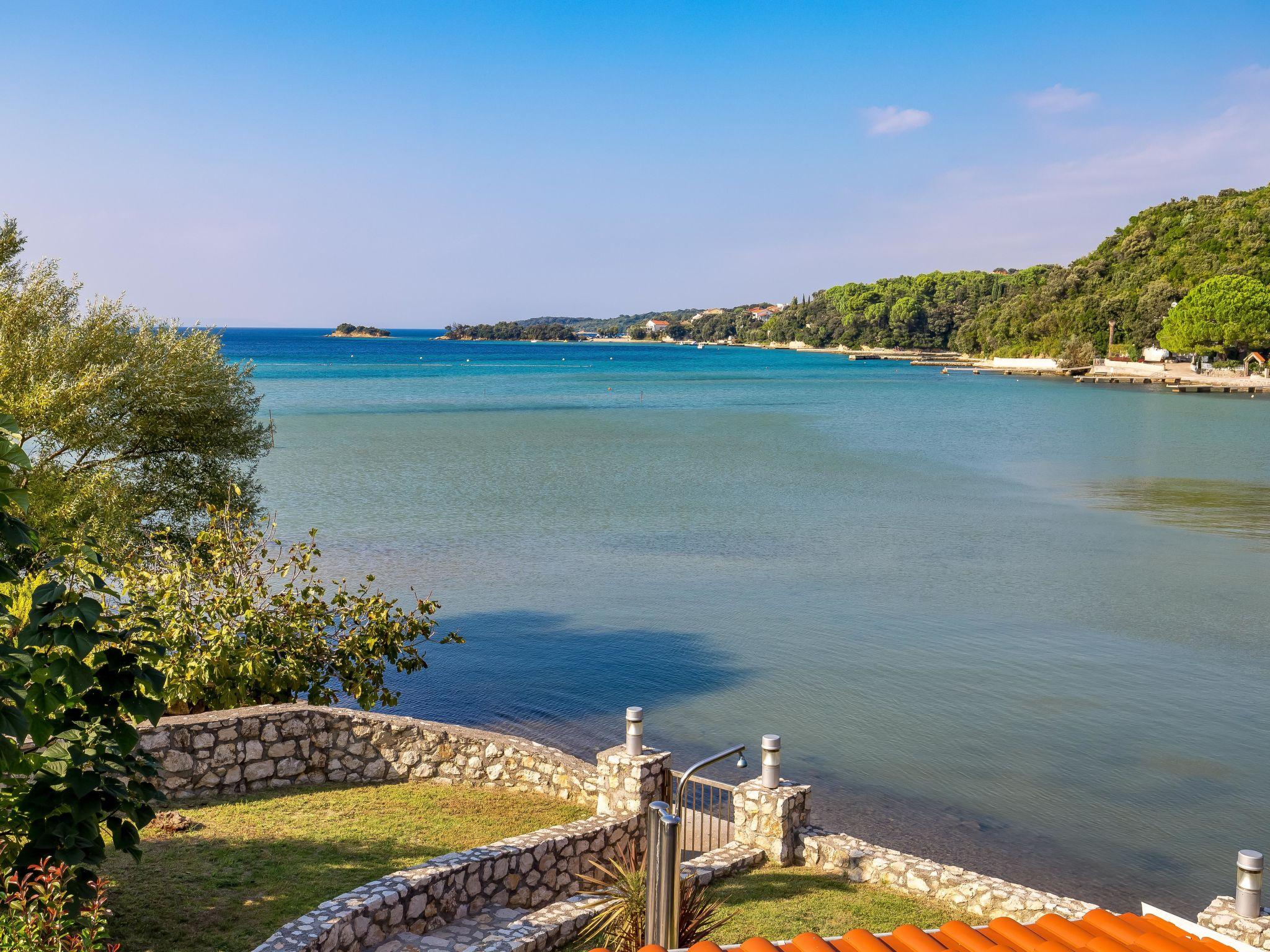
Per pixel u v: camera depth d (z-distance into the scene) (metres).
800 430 95.31
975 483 61.34
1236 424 100.00
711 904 10.45
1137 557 40.09
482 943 10.02
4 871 7.84
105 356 23.02
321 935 9.41
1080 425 99.62
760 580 36.06
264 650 16.95
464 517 48.16
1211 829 17.52
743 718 22.58
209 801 14.33
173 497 24.64
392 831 13.59
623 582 35.53
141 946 9.72
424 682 24.73
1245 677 25.64
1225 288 161.75
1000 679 25.39
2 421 7.96
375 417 105.00
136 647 9.02
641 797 13.77
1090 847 16.80
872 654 27.45
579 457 73.25
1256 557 40.09
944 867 12.81
